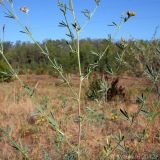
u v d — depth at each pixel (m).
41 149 5.67
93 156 4.93
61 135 3.05
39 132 6.64
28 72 32.16
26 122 7.52
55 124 2.98
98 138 5.73
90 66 3.00
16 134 6.93
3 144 6.23
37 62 33.69
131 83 13.88
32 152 5.60
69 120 6.39
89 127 6.11
